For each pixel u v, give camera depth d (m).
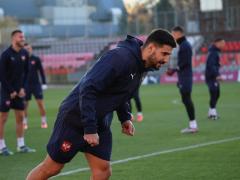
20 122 11.87
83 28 63.97
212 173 8.91
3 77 11.51
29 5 70.00
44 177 6.23
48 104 26.83
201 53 45.75
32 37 60.75
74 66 50.56
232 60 41.16
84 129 5.77
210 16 49.88
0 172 9.62
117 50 5.80
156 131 14.80
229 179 8.46
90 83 5.70
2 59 11.45
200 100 25.77
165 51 5.75
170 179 8.55
